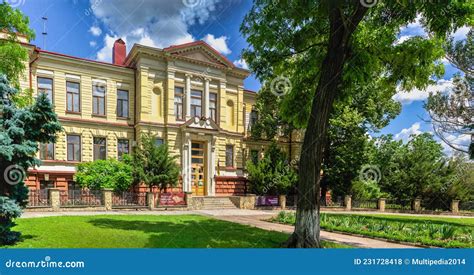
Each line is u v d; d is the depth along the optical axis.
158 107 23.50
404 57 9.81
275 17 9.44
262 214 18.94
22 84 18.94
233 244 8.59
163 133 23.31
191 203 20.61
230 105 27.12
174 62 23.80
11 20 13.02
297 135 30.05
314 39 10.48
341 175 25.03
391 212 25.53
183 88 24.27
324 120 8.63
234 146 26.94
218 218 15.69
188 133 23.72
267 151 25.45
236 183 26.12
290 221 14.48
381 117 25.62
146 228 10.73
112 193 17.98
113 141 22.77
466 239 11.23
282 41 10.03
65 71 21.41
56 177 20.41
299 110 11.21
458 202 27.55
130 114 23.45
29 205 15.51
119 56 26.83
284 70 11.16
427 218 20.75
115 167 19.27
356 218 15.58
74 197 16.94
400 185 27.83
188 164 23.61
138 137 22.70
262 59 10.61
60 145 20.89
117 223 11.70
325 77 8.72
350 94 11.20
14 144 7.49
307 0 8.42
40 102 7.92
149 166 19.94
